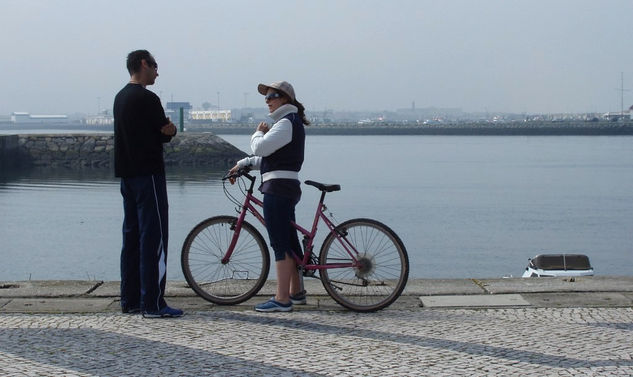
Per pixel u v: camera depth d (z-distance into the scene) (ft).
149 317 22.54
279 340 20.11
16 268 68.03
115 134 23.04
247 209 24.09
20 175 177.58
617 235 97.96
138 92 22.72
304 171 211.61
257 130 23.39
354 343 19.80
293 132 22.85
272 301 23.27
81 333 20.84
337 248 23.43
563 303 24.17
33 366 17.93
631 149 367.04
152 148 22.75
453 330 20.98
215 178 169.37
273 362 18.19
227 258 24.23
